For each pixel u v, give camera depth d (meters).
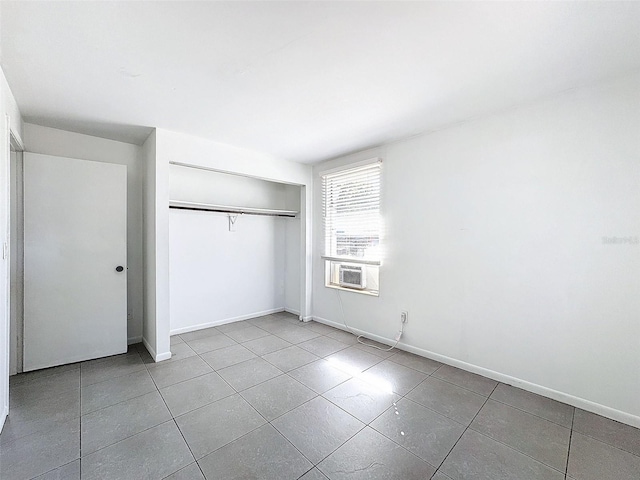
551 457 1.60
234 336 3.53
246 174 3.44
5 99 1.90
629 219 1.88
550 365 2.19
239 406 2.07
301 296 4.24
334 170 3.76
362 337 3.51
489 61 1.73
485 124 2.50
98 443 1.68
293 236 4.59
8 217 2.03
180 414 1.97
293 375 2.54
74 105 2.30
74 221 2.77
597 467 1.54
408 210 3.06
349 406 2.07
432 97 2.18
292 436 1.76
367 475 1.47
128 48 1.62
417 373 2.58
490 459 1.58
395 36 1.52
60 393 2.22
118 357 2.91
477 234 2.56
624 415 1.90
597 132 1.99
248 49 1.63
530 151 2.27
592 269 2.02
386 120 2.59
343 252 3.76
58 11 1.33
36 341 2.60
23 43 1.56
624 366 1.91
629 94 1.87
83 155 2.97
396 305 3.18
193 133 2.92
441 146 2.79
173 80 1.95
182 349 3.12
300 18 1.39
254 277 4.38
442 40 1.55
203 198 3.85
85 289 2.82
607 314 1.96
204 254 3.85
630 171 1.88
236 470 1.50
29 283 2.57
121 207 3.00
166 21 1.41
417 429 1.83
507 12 1.34
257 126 2.73
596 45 1.58
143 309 3.32
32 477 1.45
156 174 2.78
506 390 2.30
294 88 2.05
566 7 1.31
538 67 1.80
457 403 2.12
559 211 2.14
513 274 2.36
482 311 2.54
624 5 1.29
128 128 2.80
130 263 3.28
